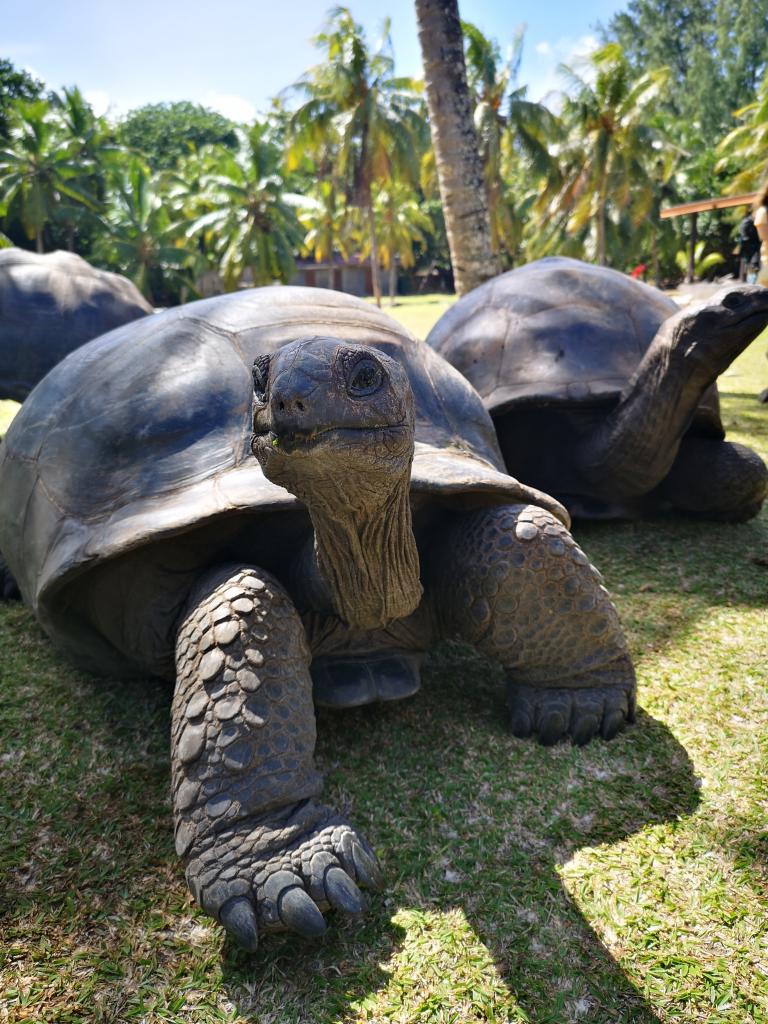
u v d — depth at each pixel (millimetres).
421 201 51031
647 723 2264
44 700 2500
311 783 1665
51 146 35562
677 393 3186
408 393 1525
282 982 1511
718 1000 1448
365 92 27891
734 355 3080
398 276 53219
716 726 2236
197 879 1559
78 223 36406
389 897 1689
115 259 34344
